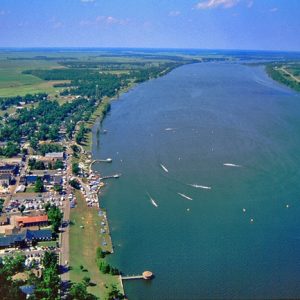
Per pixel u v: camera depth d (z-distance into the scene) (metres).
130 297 184.38
